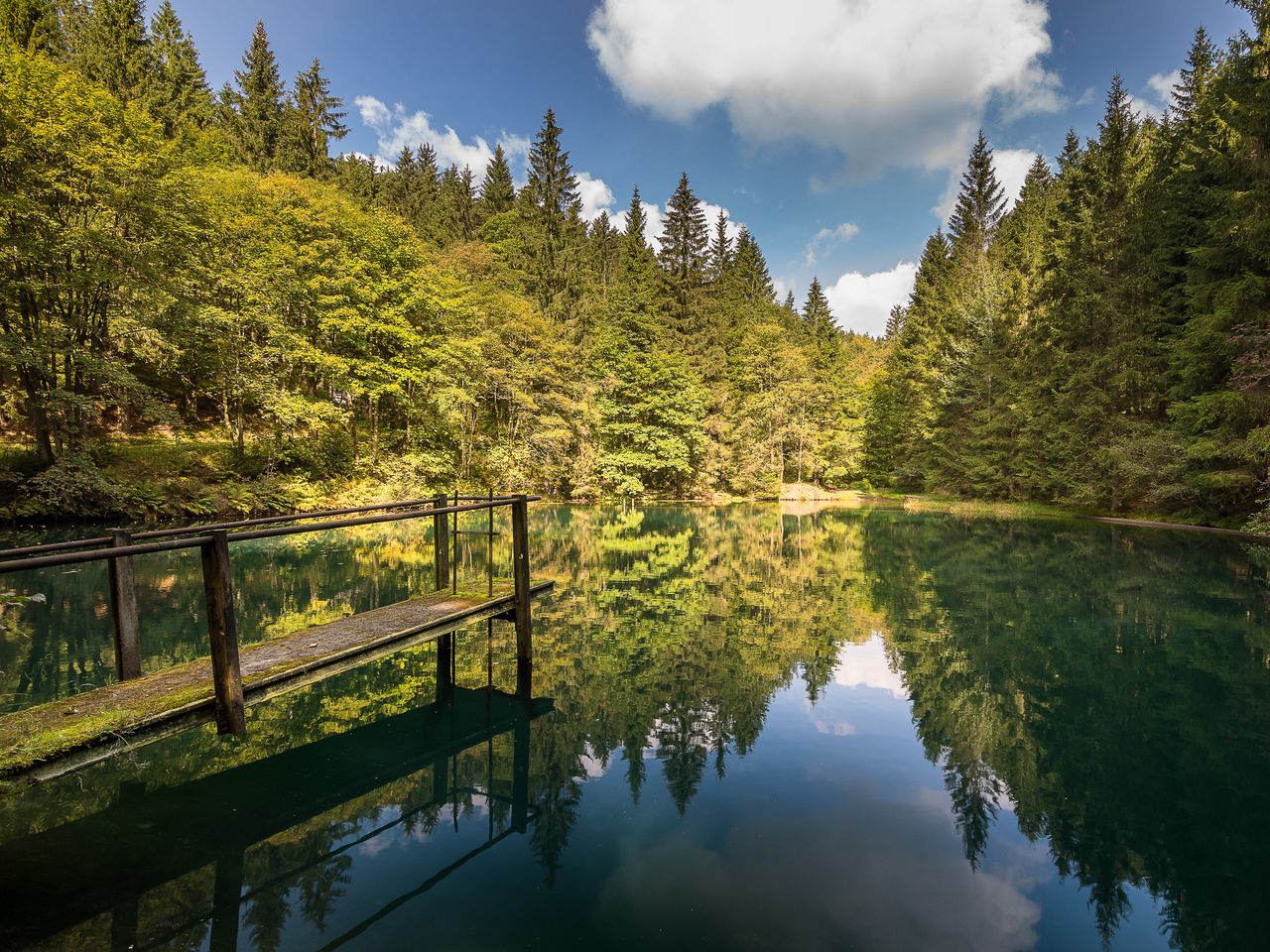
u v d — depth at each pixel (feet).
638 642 25.67
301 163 109.60
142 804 13.25
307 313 65.51
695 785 14.06
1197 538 54.03
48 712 11.41
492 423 87.25
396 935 9.06
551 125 136.67
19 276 44.93
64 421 50.11
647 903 9.87
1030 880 10.60
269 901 9.91
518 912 9.62
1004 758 15.47
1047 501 90.43
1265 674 21.50
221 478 58.80
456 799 13.53
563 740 16.61
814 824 12.44
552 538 58.03
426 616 18.74
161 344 57.93
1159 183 68.39
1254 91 50.49
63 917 9.50
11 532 43.86
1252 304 50.60
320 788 14.01
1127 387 69.97
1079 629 27.63
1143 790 13.82
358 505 62.80
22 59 43.52
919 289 136.56
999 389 98.12
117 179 47.11
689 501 108.27
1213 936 9.14
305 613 27.45
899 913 9.63
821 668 22.45
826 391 128.88
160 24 101.91
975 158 137.59
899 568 43.68
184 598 30.42
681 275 127.75
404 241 75.10
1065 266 79.10
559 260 124.06
